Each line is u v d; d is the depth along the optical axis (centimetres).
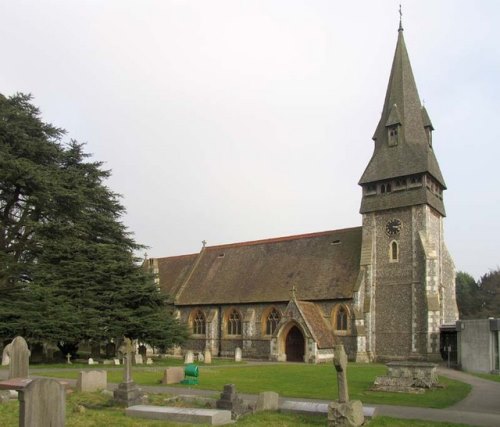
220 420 1333
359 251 4503
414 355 3922
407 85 4619
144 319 3538
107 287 3578
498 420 1416
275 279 4772
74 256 3562
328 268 4550
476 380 2688
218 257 5541
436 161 4541
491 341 3269
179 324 3925
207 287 5212
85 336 3312
